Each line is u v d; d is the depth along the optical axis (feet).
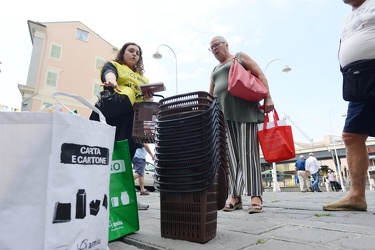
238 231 5.49
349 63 7.39
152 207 10.59
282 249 4.11
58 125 3.32
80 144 3.59
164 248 4.40
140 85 7.88
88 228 3.59
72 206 3.37
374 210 8.29
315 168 42.09
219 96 9.20
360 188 8.16
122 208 5.49
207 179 4.62
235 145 8.92
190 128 4.94
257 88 8.34
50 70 78.69
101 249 3.88
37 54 77.66
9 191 3.05
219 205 5.39
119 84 8.25
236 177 8.79
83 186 3.57
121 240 5.21
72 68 82.58
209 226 4.83
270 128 8.72
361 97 7.19
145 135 7.39
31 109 73.97
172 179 5.03
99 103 7.48
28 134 3.20
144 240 4.92
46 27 80.28
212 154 4.69
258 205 8.20
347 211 8.06
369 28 7.04
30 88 74.54
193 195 4.80
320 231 5.26
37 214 3.08
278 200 13.58
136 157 21.13
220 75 9.39
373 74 6.91
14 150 3.13
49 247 3.06
